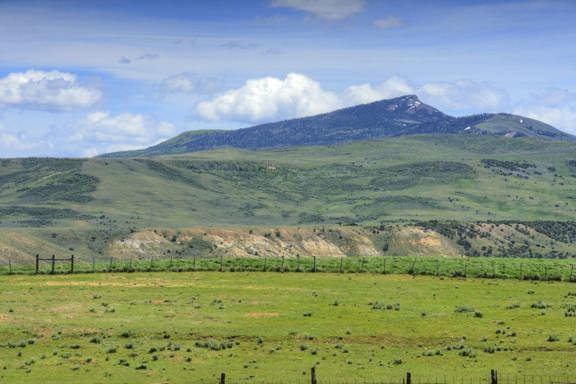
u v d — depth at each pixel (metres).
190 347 73.75
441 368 65.88
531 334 79.06
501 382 60.97
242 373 64.12
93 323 84.12
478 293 107.19
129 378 62.59
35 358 69.06
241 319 87.06
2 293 104.25
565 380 61.44
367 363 67.88
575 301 100.44
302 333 79.50
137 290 108.06
